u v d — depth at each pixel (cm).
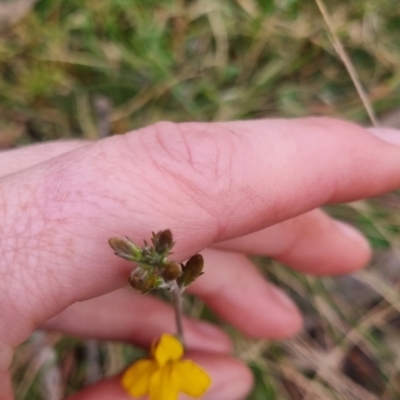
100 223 8
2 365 9
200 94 19
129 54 19
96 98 19
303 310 17
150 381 10
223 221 9
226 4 19
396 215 17
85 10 19
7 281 8
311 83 19
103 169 8
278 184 9
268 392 16
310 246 13
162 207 8
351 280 17
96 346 17
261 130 9
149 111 19
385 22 19
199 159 8
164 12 19
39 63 19
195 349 14
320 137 9
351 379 17
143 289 8
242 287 14
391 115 18
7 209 8
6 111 19
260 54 19
